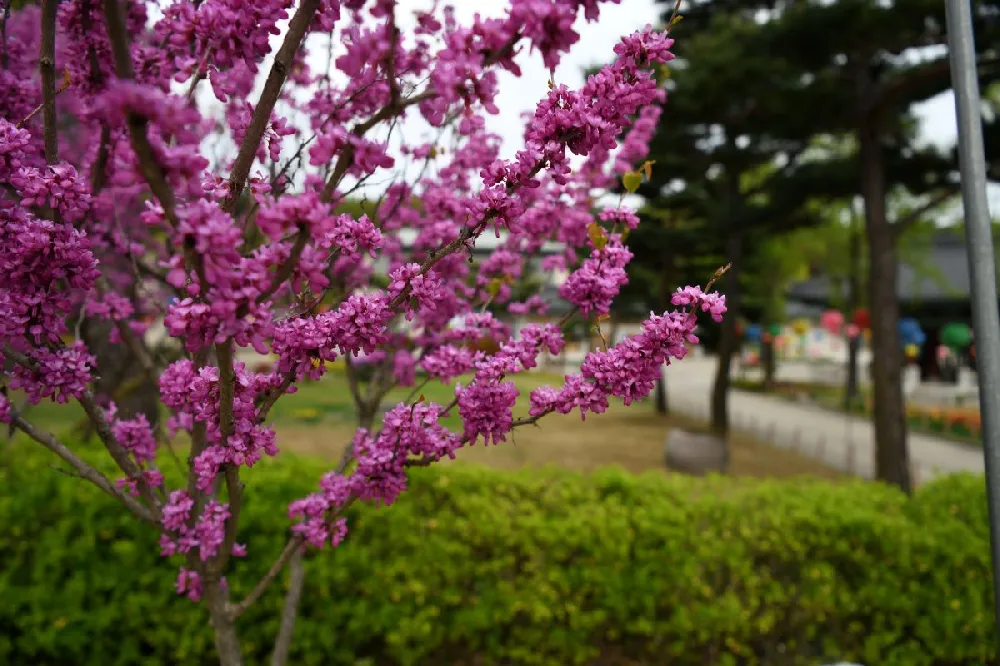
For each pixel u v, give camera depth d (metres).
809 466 11.12
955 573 3.55
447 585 3.49
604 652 3.74
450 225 2.52
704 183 13.65
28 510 3.20
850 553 3.55
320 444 10.80
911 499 4.05
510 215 1.36
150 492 1.89
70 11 1.61
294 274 1.11
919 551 3.54
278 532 3.31
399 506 3.48
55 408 10.39
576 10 1.08
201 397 1.45
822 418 18.16
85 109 1.66
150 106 0.81
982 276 2.06
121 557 3.23
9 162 1.31
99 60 1.66
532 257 2.95
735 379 29.84
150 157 0.87
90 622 3.17
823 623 3.69
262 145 1.89
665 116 9.38
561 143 1.33
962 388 25.39
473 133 2.63
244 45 1.17
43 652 3.35
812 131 9.24
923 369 27.92
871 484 4.37
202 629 3.23
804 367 40.28
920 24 7.23
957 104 2.11
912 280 25.42
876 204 8.48
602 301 1.79
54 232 1.30
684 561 3.49
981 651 3.52
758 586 3.54
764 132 9.66
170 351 2.91
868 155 8.58
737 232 12.03
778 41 7.75
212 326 1.03
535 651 3.59
